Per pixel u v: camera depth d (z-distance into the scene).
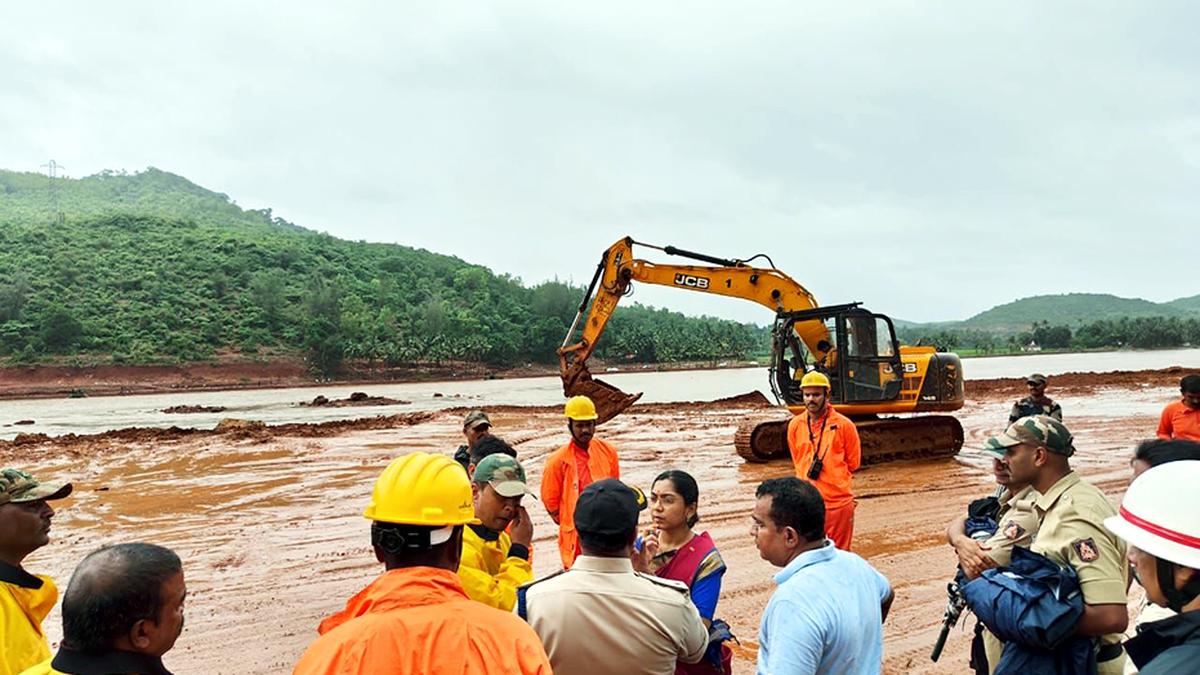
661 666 3.10
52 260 133.25
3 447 21.41
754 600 8.09
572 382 16.30
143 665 2.28
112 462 18.58
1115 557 3.28
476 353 124.94
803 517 3.31
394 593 2.27
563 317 159.38
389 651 2.12
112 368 95.62
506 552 4.31
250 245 159.00
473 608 2.29
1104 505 3.37
